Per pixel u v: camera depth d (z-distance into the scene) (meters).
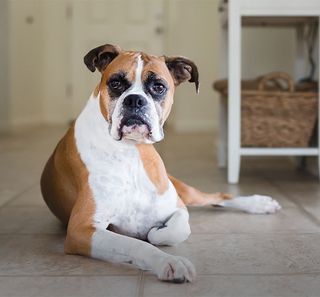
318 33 2.78
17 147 4.25
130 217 1.49
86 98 6.91
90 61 1.56
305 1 2.50
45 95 7.04
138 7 6.46
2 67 5.66
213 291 1.15
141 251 1.26
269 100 2.69
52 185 1.68
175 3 5.88
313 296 1.12
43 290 1.17
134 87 1.43
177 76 1.65
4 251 1.48
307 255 1.42
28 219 1.88
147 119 1.41
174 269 1.19
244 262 1.36
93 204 1.43
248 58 4.32
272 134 2.72
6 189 2.48
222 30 3.27
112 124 1.43
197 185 2.57
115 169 1.46
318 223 1.79
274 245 1.52
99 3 6.57
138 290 1.16
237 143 2.62
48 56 6.93
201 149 4.12
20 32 6.17
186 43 5.91
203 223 1.79
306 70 3.29
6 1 5.72
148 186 1.49
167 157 3.64
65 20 6.79
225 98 3.15
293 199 2.20
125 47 6.55
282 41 4.28
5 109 5.74
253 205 1.94
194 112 6.02
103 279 1.23
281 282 1.21
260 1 2.51
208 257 1.41
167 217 1.54
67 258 1.38
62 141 1.66
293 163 3.35
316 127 2.89
